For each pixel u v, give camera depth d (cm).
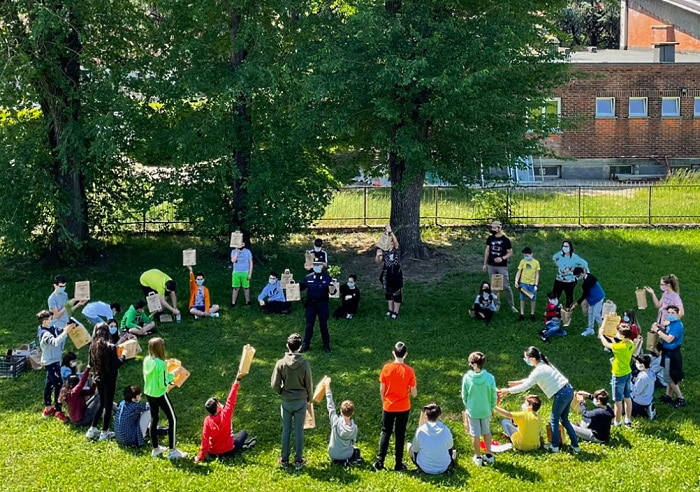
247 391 1307
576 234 2284
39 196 1867
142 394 1274
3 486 982
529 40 1925
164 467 1039
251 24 1841
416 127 1848
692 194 2517
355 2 1944
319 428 1180
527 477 1023
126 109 1870
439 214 2406
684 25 3831
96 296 1798
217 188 2016
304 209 1988
